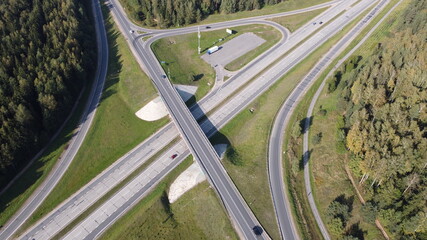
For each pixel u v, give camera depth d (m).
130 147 120.56
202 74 151.62
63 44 148.00
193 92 141.62
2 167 103.00
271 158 112.06
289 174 106.25
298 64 155.00
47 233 95.19
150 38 174.00
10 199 103.19
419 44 134.50
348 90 124.50
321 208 97.44
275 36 176.25
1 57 131.88
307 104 133.00
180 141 121.50
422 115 104.56
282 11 198.12
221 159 110.81
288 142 117.31
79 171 112.31
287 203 97.88
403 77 118.44
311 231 91.44
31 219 98.56
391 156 92.75
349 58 153.62
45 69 132.38
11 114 113.31
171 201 104.25
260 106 134.62
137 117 132.50
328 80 141.25
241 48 167.62
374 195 95.56
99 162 115.75
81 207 101.50
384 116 106.50
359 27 177.88
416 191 90.00
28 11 163.88
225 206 96.62
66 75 133.50
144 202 102.31
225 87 143.62
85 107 136.62
